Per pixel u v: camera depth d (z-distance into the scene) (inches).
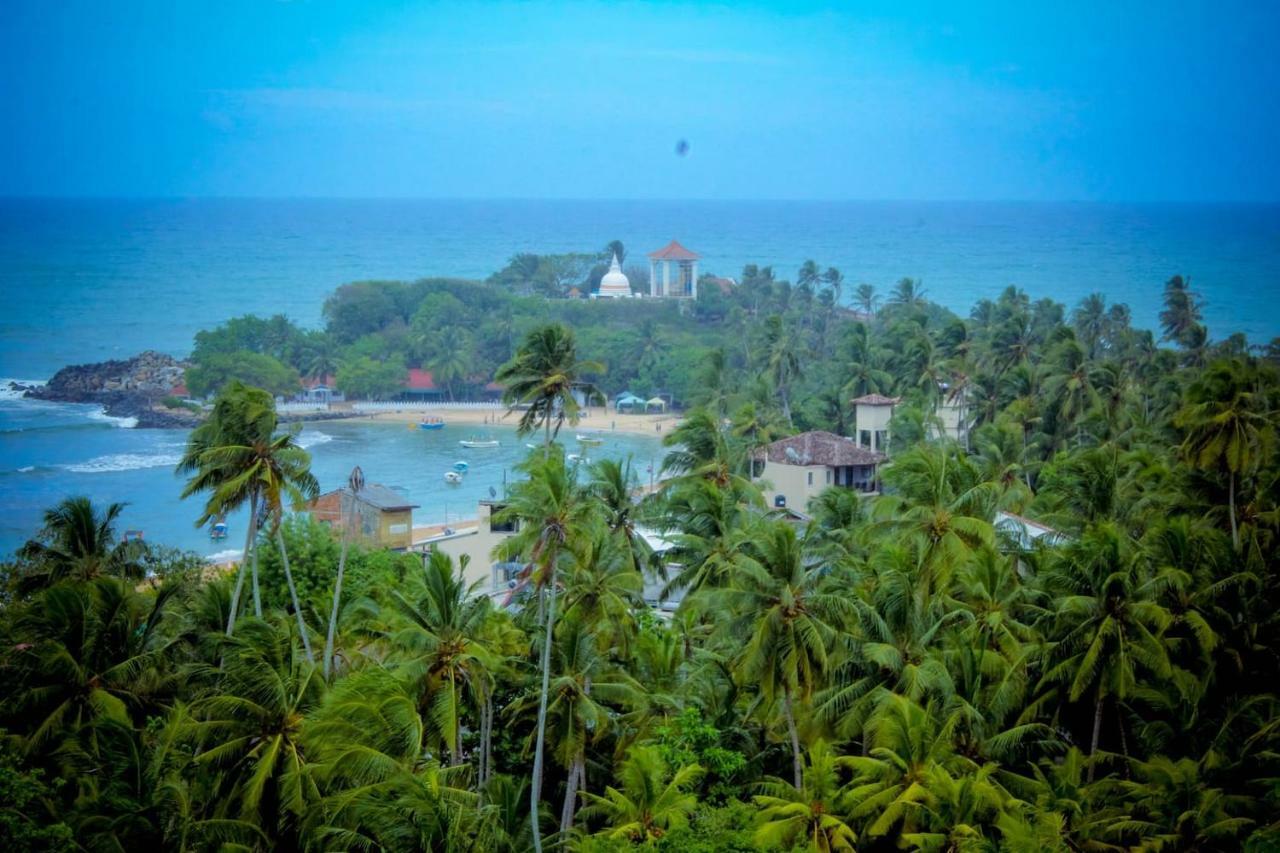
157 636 2197.3
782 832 1892.2
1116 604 2241.6
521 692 2273.6
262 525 2849.4
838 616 2101.4
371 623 2402.8
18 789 1635.1
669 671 2495.1
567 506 2192.4
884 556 2460.6
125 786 1765.5
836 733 2178.9
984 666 2249.0
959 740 2130.9
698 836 1882.4
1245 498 3139.8
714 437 3157.0
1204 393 3134.8
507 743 2331.4
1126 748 2378.2
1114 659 2220.7
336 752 1726.1
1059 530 3061.0
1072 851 1995.6
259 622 1847.9
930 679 2073.1
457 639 2048.5
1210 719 2405.3
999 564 2492.6
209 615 2454.5
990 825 1921.8
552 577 2190.0
